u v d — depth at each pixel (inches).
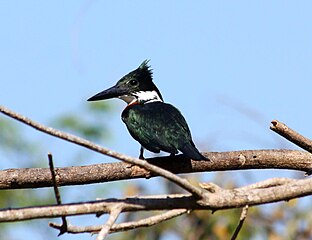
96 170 336.5
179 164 368.5
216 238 518.9
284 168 358.0
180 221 524.4
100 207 253.1
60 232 274.4
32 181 329.4
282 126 341.1
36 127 243.6
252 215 508.7
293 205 505.0
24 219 245.9
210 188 295.7
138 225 294.5
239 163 357.1
